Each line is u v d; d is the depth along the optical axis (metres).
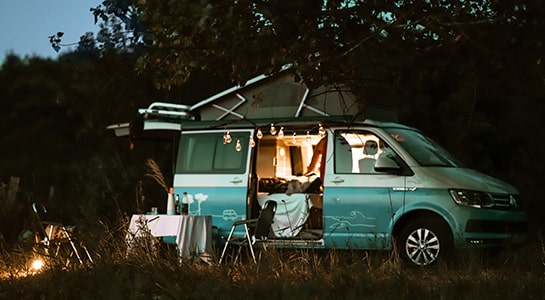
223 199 13.17
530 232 16.06
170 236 11.98
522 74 11.45
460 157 17.16
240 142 13.30
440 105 16.89
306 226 12.70
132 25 10.46
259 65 9.95
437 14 9.84
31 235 12.95
